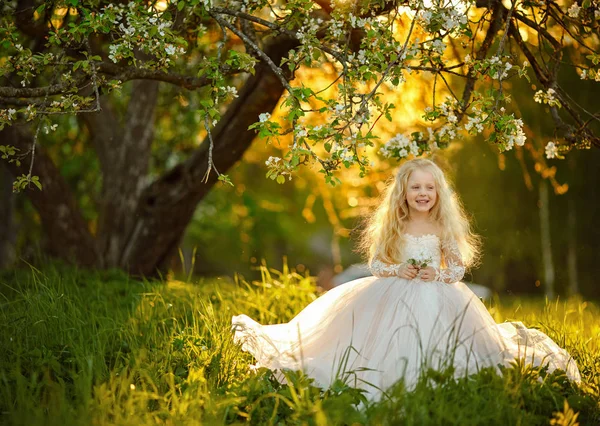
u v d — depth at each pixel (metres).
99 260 12.91
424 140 7.37
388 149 7.14
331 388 5.10
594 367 6.44
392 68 5.67
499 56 5.96
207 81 6.92
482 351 5.70
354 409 4.84
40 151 12.21
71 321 6.73
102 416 4.68
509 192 20.12
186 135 16.73
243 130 11.05
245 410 5.03
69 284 9.43
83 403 4.88
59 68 6.36
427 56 6.09
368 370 5.55
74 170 19.05
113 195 13.49
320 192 17.44
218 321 7.37
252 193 25.64
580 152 19.36
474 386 4.90
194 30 7.40
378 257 6.19
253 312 8.68
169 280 11.07
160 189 12.27
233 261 27.61
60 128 15.51
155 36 5.64
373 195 17.39
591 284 20.22
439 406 4.58
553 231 20.25
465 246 6.37
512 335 6.17
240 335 6.53
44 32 8.75
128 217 13.38
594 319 9.37
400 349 5.57
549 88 6.83
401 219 6.23
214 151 11.41
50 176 12.37
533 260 21.00
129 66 6.48
